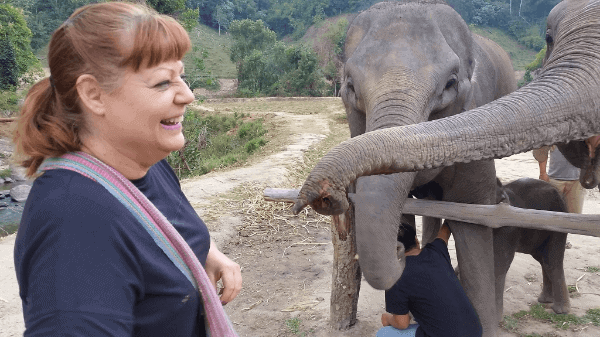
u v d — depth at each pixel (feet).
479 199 10.38
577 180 16.76
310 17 462.19
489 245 10.13
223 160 50.65
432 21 8.83
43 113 3.29
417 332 9.11
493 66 11.57
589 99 6.59
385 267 7.72
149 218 3.29
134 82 3.19
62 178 3.05
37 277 2.76
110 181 3.19
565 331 12.02
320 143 55.98
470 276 10.08
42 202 2.92
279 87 237.86
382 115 7.90
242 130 82.94
